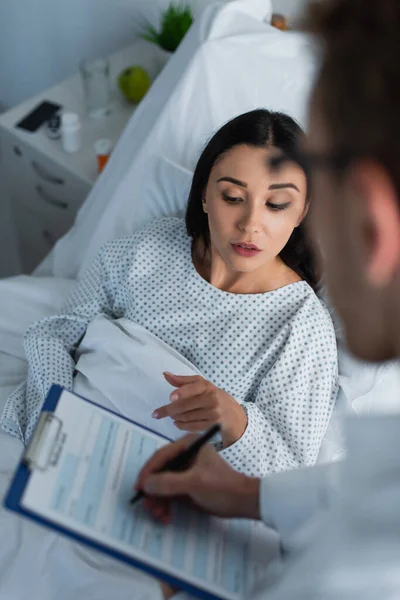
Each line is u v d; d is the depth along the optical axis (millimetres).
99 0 2174
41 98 2066
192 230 1358
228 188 1172
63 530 687
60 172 1901
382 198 355
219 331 1311
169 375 1133
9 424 1332
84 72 1928
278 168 1133
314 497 683
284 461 1200
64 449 761
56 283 1616
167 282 1364
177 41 1897
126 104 2045
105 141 1878
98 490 743
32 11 2391
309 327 1269
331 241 395
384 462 449
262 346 1297
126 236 1449
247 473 1162
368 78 337
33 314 1562
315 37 366
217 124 1537
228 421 1125
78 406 828
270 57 1519
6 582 1055
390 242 365
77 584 1059
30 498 684
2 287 1583
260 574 735
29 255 2328
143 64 2104
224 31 1575
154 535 729
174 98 1551
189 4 1927
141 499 763
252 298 1314
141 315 1354
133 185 1563
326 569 444
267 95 1512
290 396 1235
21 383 1451
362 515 439
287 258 1332
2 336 1539
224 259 1256
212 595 696
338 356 1336
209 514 784
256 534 799
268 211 1180
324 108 360
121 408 1259
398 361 422
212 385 1133
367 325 401
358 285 389
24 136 1945
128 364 1281
